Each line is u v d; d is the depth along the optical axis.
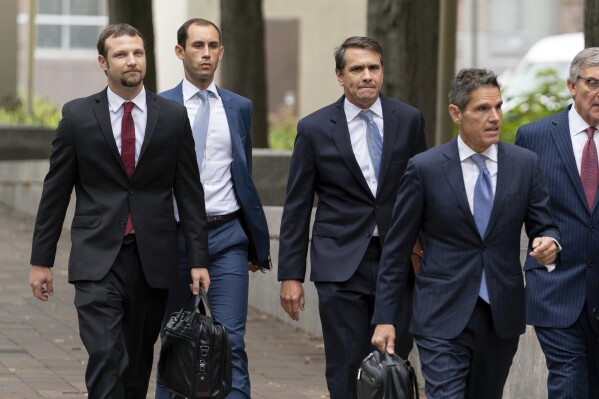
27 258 24.34
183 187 11.42
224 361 11.11
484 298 9.91
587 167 10.84
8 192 32.62
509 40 64.62
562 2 64.56
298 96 60.00
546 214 10.09
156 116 11.22
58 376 14.67
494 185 9.97
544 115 22.72
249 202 12.50
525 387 13.30
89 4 71.88
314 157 11.57
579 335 10.89
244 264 12.45
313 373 15.68
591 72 10.66
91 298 10.98
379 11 21.16
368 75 11.32
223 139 12.48
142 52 11.12
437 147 10.09
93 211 11.15
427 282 10.02
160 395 12.20
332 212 11.54
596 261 10.84
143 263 11.11
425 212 10.08
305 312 18.14
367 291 11.39
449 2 22.67
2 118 39.28
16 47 42.81
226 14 30.08
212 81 12.57
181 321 11.09
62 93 71.88
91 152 11.12
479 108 9.72
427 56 21.16
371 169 11.48
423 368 10.02
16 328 17.59
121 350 10.96
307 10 53.72
